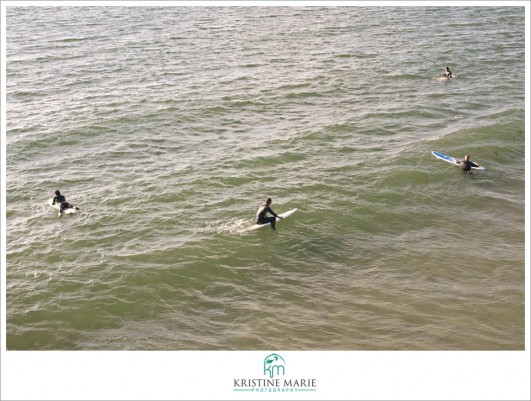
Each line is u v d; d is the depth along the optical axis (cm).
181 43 4138
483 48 3997
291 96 3106
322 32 4531
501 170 2288
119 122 2712
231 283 1569
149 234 1803
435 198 2061
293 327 1370
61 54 3797
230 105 2956
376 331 1348
